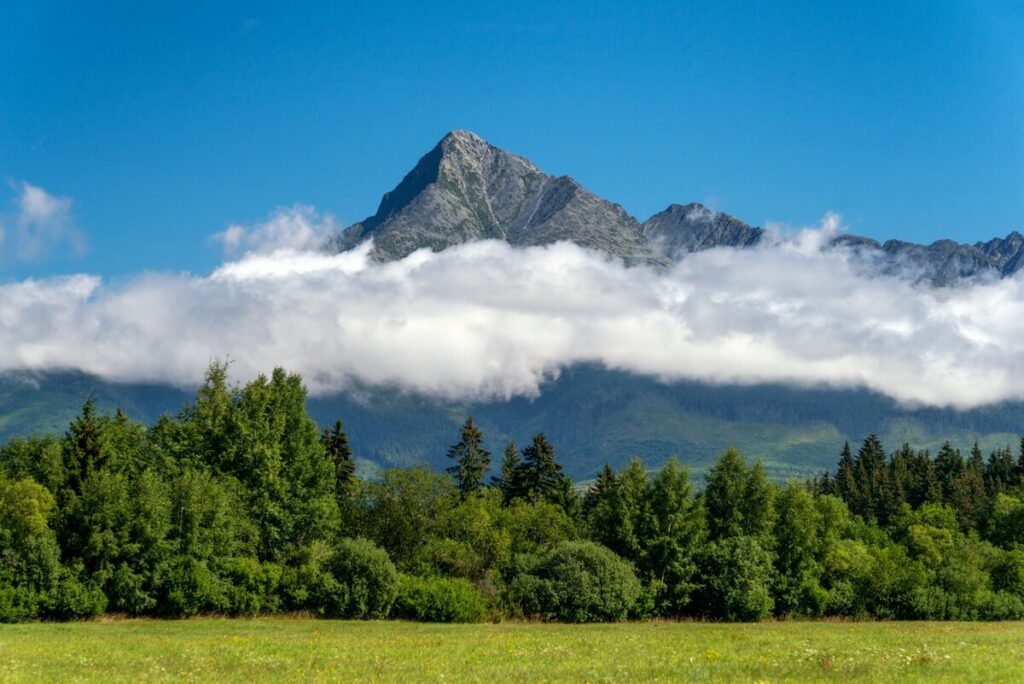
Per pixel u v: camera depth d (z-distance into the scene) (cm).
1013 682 3344
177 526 7775
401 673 3597
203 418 9694
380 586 7956
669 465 9675
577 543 8781
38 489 7200
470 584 8331
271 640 5347
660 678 3453
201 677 3478
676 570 9188
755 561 9212
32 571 6969
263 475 9188
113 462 8481
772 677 3484
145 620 7288
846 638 5944
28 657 4147
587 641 5400
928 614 9656
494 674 3584
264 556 9094
